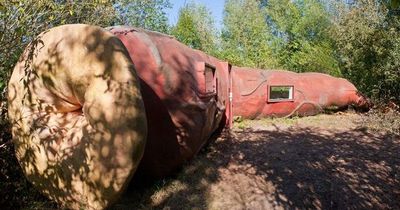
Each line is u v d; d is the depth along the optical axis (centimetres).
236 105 925
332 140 773
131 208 462
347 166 618
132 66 375
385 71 1150
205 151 653
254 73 985
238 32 2636
